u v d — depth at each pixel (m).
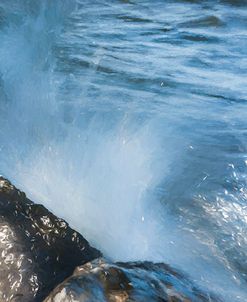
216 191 7.67
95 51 14.67
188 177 8.00
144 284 4.96
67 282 4.77
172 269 5.52
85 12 19.38
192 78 12.64
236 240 6.68
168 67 13.43
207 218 7.09
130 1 21.64
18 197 5.97
